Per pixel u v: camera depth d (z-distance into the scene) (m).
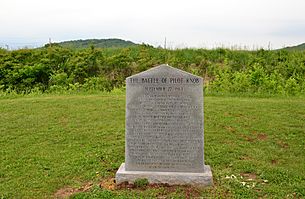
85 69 10.69
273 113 5.79
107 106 6.23
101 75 10.66
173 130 3.21
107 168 3.60
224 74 9.24
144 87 3.23
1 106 6.18
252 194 2.96
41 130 4.89
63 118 5.48
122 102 6.55
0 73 10.24
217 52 11.87
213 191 2.99
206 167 3.37
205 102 6.56
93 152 4.08
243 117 5.55
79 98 6.95
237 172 3.48
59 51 11.22
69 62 10.78
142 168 3.26
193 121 3.19
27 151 4.13
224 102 6.56
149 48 12.04
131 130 3.26
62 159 3.88
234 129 4.98
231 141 4.50
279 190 3.05
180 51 11.93
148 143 3.24
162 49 12.09
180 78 3.19
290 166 3.72
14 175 3.47
